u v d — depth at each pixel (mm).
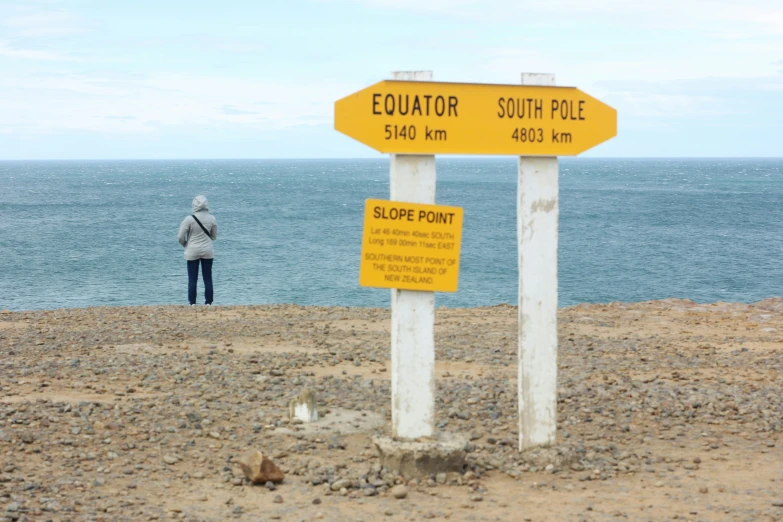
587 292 40062
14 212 84938
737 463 6613
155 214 82312
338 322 13750
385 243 5848
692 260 50688
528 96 6031
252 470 5996
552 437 6523
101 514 5367
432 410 6215
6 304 33406
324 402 8312
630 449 6977
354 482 5973
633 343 11961
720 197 117812
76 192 131125
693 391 8898
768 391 8977
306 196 120062
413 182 5879
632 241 60594
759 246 57844
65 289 37406
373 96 5762
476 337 12336
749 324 13898
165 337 12008
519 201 6176
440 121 5855
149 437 7059
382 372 9820
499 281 40781
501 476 6203
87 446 6777
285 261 47750
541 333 6363
